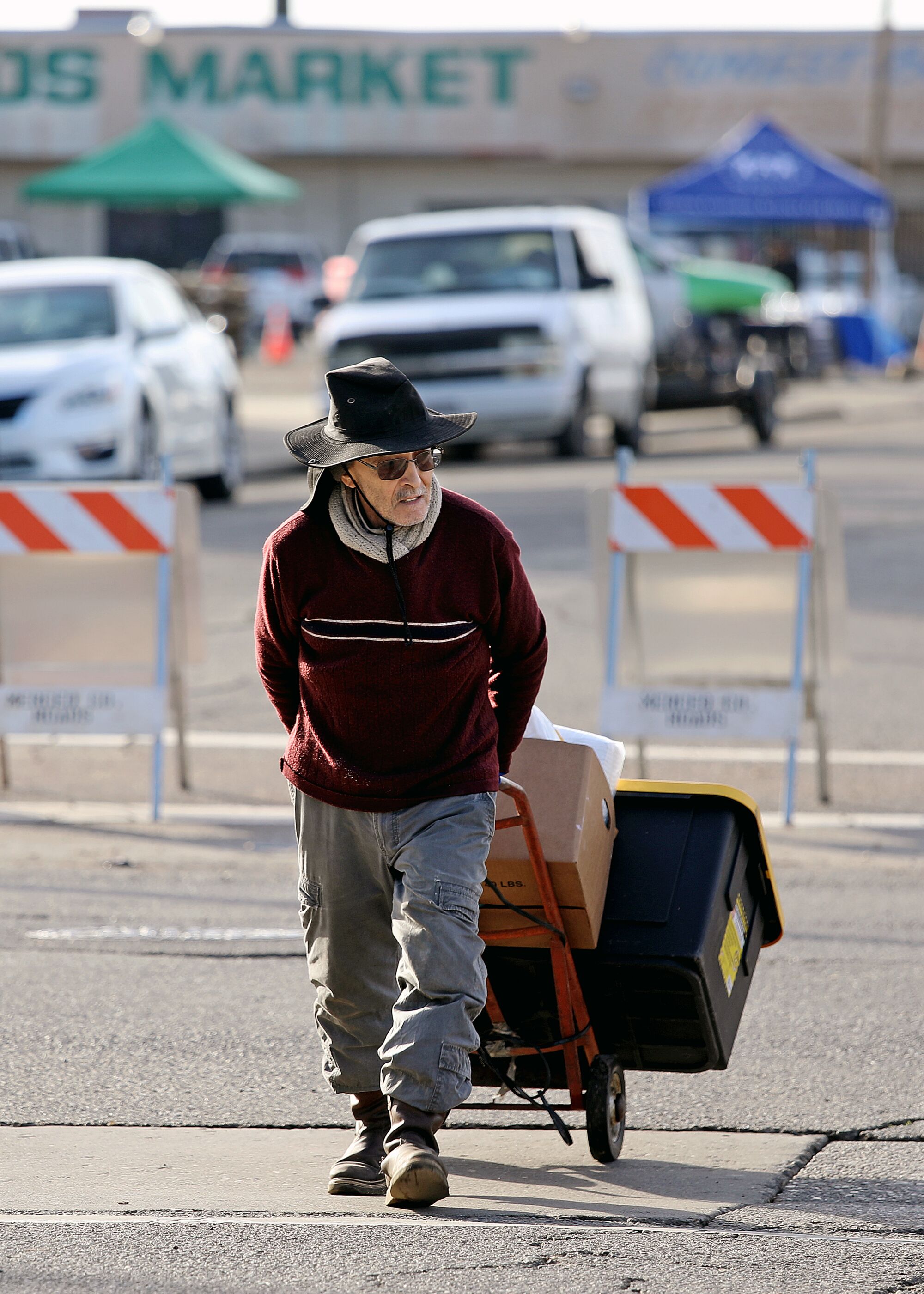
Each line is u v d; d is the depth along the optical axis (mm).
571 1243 15367
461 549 15961
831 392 115000
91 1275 14562
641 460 80188
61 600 33719
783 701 32281
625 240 84938
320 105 165250
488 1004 17922
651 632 33281
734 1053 21500
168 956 25250
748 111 164625
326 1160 18172
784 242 133875
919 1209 16672
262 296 156375
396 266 79438
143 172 123500
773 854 30125
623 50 164125
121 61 164875
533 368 75562
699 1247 15328
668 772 35219
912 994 23562
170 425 63156
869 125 164000
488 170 169000
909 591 51344
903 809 32656
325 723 16312
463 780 16141
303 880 16844
